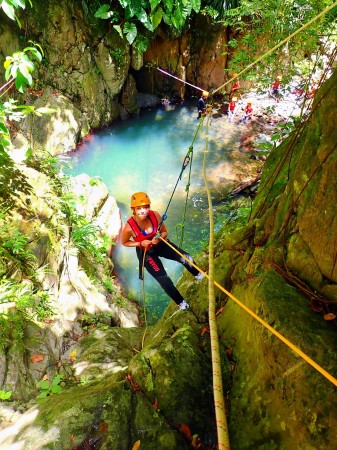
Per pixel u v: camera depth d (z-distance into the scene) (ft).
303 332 6.52
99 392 8.10
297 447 6.19
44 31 28.76
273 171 11.29
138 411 7.77
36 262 16.02
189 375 8.25
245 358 8.05
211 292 5.96
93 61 32.17
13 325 13.29
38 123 28.76
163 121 38.73
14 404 11.07
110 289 20.92
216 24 37.35
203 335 9.47
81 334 15.90
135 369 8.43
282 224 8.76
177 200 29.40
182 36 37.65
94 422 7.63
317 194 7.23
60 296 16.60
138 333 16.98
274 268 8.11
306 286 7.41
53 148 30.04
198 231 26.86
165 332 10.56
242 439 7.06
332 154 6.93
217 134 36.17
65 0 28.78
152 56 37.22
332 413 5.75
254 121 37.01
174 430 7.61
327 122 7.28
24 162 20.79
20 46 27.48
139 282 23.61
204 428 7.73
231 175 31.45
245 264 9.75
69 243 19.57
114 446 7.33
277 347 6.69
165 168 32.68
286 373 6.49
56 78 30.42
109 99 34.78
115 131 36.37
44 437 7.59
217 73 40.57
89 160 32.19
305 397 6.11
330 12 15.97
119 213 25.82
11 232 16.21
